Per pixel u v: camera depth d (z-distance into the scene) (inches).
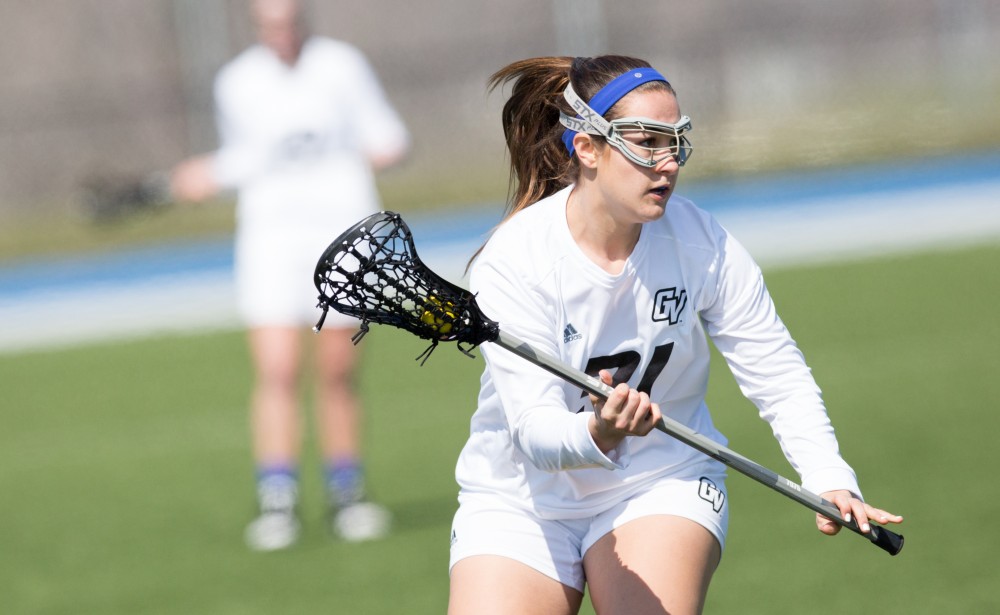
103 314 2006.6
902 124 2728.8
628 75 444.8
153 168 2994.6
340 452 898.7
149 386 1518.2
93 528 978.1
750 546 818.8
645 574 453.4
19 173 2955.2
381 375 1464.1
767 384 480.7
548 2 3703.3
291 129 878.4
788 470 973.2
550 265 464.1
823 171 2600.9
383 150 899.4
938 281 1717.5
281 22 883.4
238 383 1497.3
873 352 1365.7
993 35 2970.0
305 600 769.6
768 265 1951.3
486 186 2657.5
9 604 808.9
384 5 3631.9
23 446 1286.9
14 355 1779.0
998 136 2657.5
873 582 735.7
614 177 444.5
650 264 466.6
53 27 3420.3
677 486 478.9
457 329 427.8
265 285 880.9
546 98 482.6
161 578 839.7
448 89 2970.0
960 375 1237.7
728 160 2659.9
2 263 2454.5
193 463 1163.9
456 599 463.5
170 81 3371.1
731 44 3063.5
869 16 3203.7
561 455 430.0
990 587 713.0
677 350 479.2
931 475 934.4
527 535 473.4
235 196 2600.9
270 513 888.9
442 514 930.7
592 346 470.3
